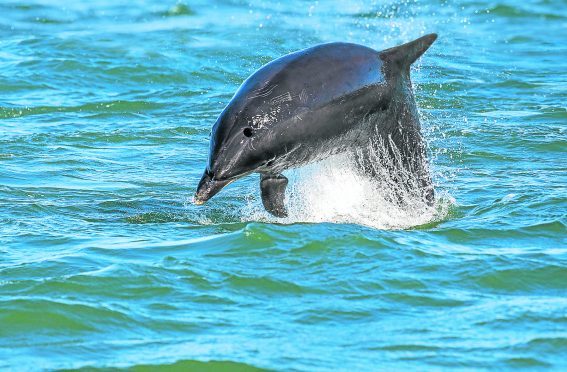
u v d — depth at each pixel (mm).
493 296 34594
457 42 93312
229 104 39750
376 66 41531
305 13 108250
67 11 110438
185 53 85062
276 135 39031
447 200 47156
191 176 53656
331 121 39938
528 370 29250
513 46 92125
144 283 35219
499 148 57875
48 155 56969
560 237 40875
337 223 41406
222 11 110375
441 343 30812
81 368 29219
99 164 55656
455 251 38781
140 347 30672
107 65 79938
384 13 107750
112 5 114500
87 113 68000
